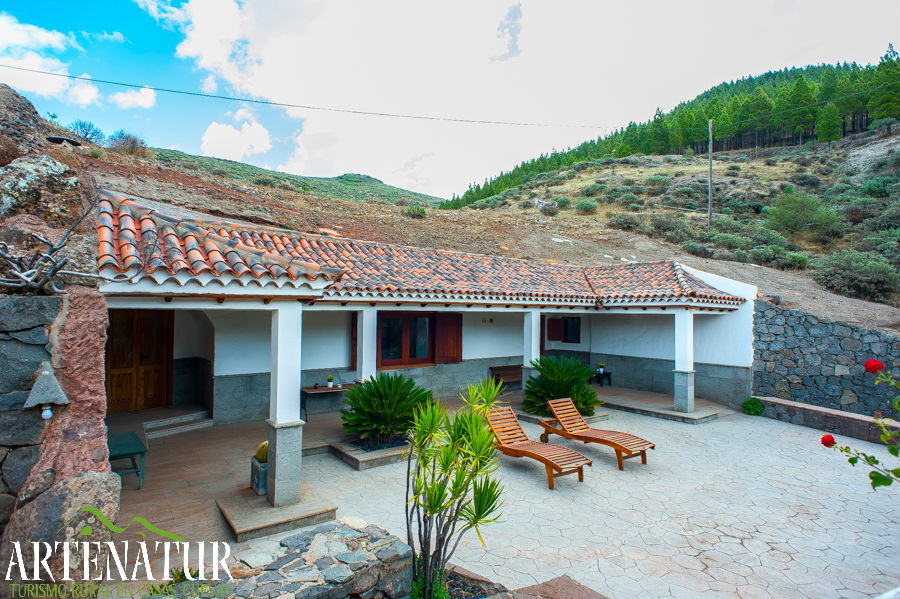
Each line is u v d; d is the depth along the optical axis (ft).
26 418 11.63
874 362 13.46
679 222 110.11
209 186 72.18
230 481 22.39
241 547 16.84
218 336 32.40
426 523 13.42
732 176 172.65
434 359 43.75
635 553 17.90
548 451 26.02
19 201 19.01
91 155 60.54
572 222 119.24
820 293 62.18
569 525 20.29
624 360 51.31
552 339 58.18
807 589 15.53
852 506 22.56
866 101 196.34
